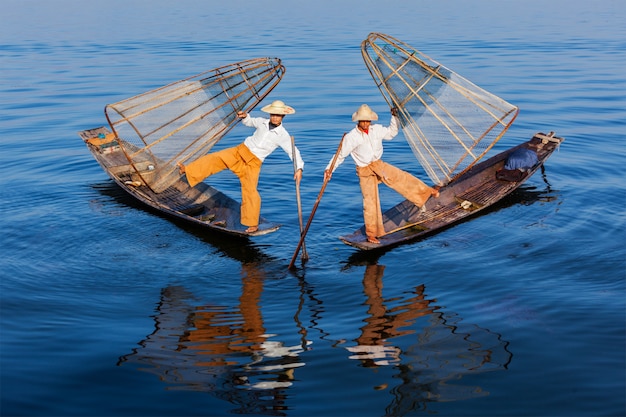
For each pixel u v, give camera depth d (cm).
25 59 2409
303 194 1056
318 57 2416
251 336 648
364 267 802
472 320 670
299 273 789
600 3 4931
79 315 685
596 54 2461
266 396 554
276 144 869
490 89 1869
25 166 1216
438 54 2459
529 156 1101
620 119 1538
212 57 2384
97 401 545
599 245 841
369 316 683
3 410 530
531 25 3444
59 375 580
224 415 530
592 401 537
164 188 1029
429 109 907
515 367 587
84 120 1567
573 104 1695
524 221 934
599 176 1120
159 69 2166
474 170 1084
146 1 5297
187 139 990
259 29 3266
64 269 795
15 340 634
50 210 991
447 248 853
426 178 1141
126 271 793
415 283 756
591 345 617
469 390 556
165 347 627
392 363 598
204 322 674
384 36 915
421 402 541
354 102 1745
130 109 988
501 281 753
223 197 998
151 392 559
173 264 814
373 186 848
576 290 725
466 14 4034
